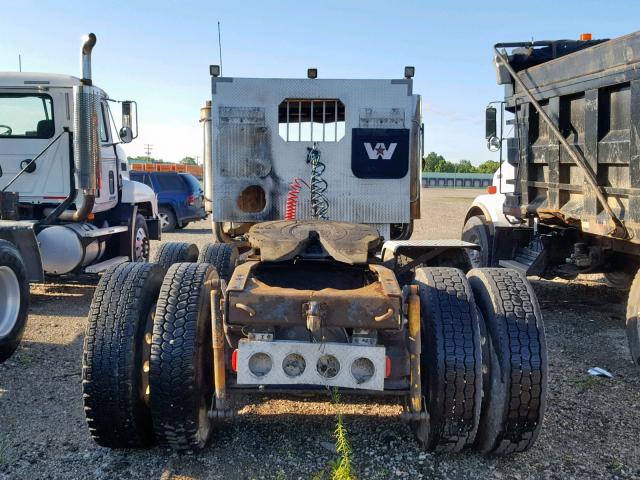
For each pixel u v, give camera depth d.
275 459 4.10
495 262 9.12
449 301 3.92
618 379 5.74
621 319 8.05
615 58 6.14
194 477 3.87
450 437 3.82
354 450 4.23
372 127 6.96
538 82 7.80
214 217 7.07
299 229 4.72
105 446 4.11
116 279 4.11
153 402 3.80
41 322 7.75
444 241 5.88
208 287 4.09
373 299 3.57
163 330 3.84
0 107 9.04
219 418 3.82
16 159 9.04
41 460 4.08
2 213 8.48
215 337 3.76
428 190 58.97
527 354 3.78
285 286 4.57
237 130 6.98
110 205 10.30
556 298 9.36
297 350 3.59
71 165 8.98
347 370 3.57
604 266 7.80
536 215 8.28
